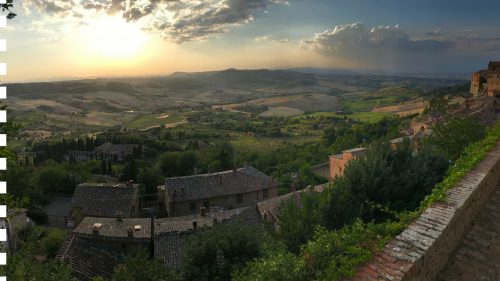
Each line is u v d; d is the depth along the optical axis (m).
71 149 111.19
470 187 12.04
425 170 16.39
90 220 37.66
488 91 84.38
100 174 77.94
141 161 84.00
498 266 9.40
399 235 8.26
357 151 47.06
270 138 129.38
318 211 16.34
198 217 39.69
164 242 30.70
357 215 15.38
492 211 12.89
